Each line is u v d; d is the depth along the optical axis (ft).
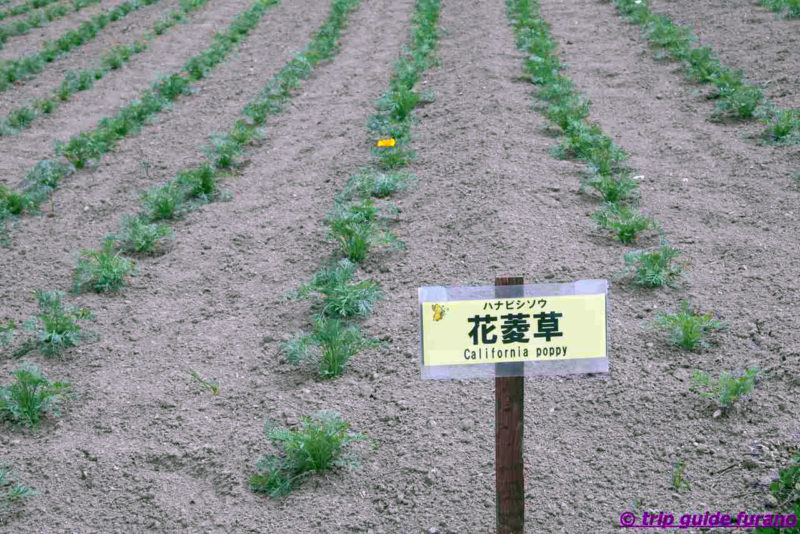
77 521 14.51
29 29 63.31
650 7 53.31
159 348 20.29
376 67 47.55
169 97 44.60
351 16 63.16
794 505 13.19
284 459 15.57
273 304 21.89
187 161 34.65
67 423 17.43
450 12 60.08
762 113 32.86
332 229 24.32
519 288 11.12
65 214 29.81
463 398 17.12
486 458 15.21
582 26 51.52
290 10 67.21
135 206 30.12
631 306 20.03
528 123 34.45
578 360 11.43
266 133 37.58
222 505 14.64
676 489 13.99
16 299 23.34
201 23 64.44
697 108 35.40
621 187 26.30
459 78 42.11
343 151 33.86
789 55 39.45
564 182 28.19
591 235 24.09
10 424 17.44
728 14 48.42
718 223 24.58
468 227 24.91
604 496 14.03
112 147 37.01
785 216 24.43
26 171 34.88
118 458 16.12
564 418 16.19
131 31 62.44
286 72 45.68
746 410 15.76
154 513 14.56
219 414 17.39
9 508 14.89
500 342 11.31
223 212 28.73
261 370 18.94
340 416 16.83
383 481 14.89
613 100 37.50
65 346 20.52
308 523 14.03
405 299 21.31
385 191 28.60
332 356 18.25
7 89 48.16
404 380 17.93
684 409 16.02
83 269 23.63
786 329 18.42
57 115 43.14
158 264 25.04
